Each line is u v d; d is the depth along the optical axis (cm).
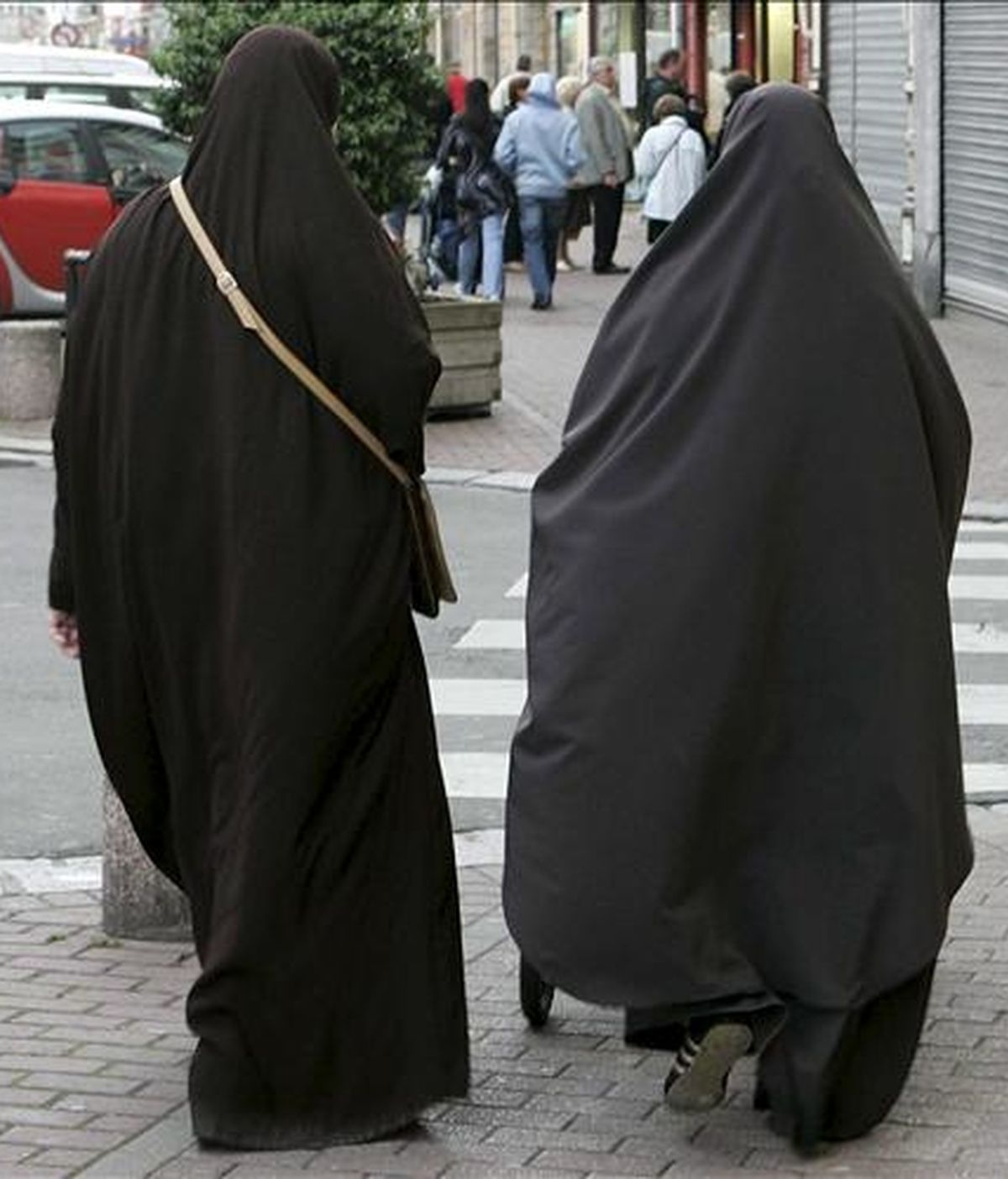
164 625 723
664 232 725
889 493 704
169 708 730
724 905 705
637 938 690
